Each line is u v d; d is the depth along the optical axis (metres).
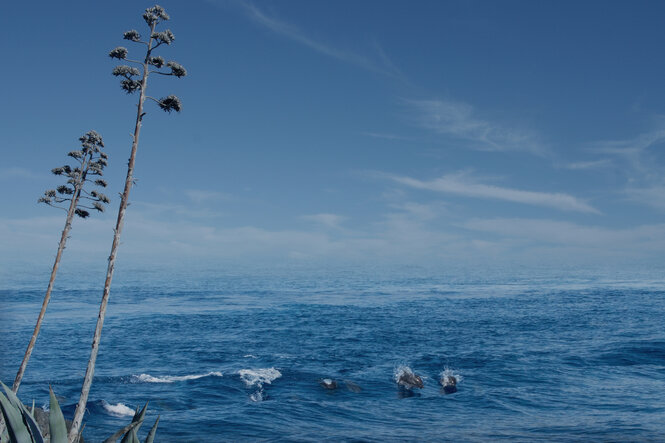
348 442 27.03
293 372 48.56
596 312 108.38
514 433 28.89
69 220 18.25
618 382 44.56
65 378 45.22
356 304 139.00
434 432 29.17
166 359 56.88
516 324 90.50
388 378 46.03
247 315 110.50
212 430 28.97
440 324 92.44
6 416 8.23
